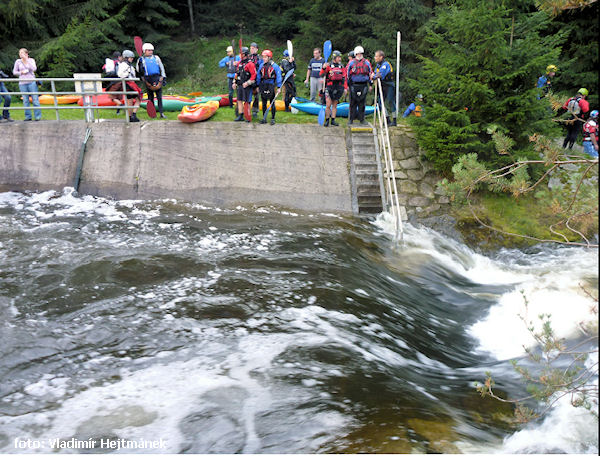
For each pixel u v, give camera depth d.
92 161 11.45
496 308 7.64
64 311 6.30
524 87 10.59
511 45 10.57
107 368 5.16
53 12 19.30
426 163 11.66
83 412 4.47
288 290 7.06
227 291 6.94
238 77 11.80
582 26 14.87
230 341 5.67
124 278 7.26
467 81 10.30
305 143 11.77
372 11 18.30
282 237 9.32
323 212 10.94
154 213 10.34
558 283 8.44
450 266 9.31
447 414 4.50
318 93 14.43
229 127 11.76
